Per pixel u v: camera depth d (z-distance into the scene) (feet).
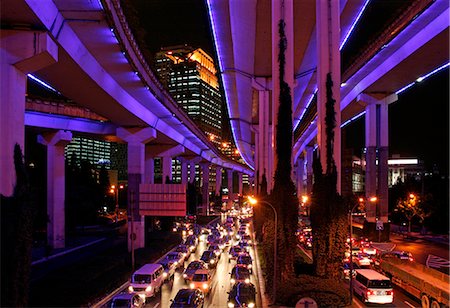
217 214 445.78
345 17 147.23
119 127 184.96
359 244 173.58
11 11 69.51
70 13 84.28
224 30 154.10
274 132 113.29
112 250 169.07
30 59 74.69
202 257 136.56
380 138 212.64
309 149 419.54
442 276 86.58
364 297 89.92
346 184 393.70
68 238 218.18
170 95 178.19
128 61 114.83
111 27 91.35
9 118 72.23
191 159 370.53
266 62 185.26
